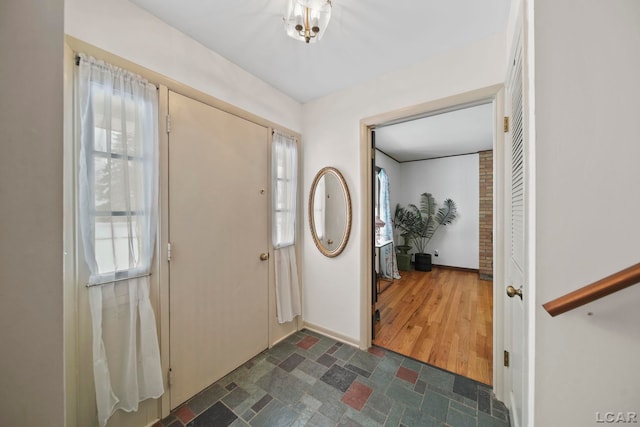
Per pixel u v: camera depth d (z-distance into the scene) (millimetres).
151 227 1302
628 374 614
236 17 1357
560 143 648
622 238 609
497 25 1406
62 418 577
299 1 1130
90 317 1102
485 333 2326
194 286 1534
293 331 2354
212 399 1507
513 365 1299
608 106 613
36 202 545
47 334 561
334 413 1400
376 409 1426
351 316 2148
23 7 528
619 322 616
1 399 512
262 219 2018
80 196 1058
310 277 2414
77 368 1068
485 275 4355
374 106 1981
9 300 513
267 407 1444
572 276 644
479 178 4508
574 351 649
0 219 500
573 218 641
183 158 1469
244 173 1863
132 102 1229
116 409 1188
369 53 1673
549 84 654
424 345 2123
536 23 663
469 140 3805
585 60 627
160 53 1362
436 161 5023
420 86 1755
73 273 1050
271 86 2098
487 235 4395
